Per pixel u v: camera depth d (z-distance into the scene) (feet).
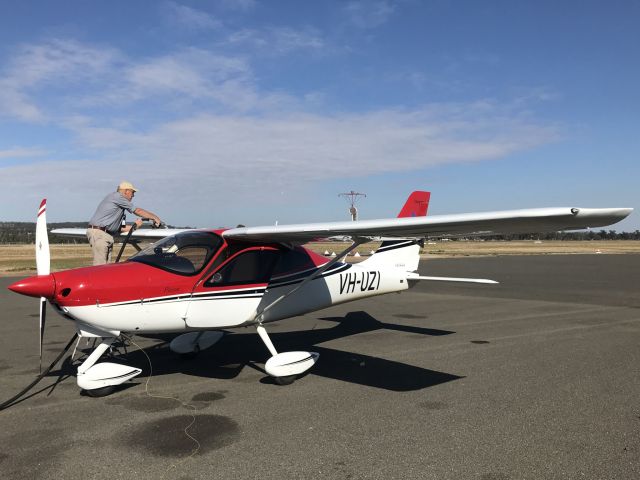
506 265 79.15
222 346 20.54
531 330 23.97
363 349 19.83
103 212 17.43
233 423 11.77
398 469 9.33
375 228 14.37
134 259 15.24
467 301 35.65
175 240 15.65
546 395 13.75
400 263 22.41
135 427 11.53
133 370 14.53
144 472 9.25
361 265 21.01
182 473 9.20
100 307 13.66
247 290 16.17
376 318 27.99
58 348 20.40
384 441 10.64
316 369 16.79
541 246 249.96
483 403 13.10
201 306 15.28
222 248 15.72
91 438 10.88
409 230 14.75
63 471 9.29
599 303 34.19
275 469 9.36
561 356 18.45
